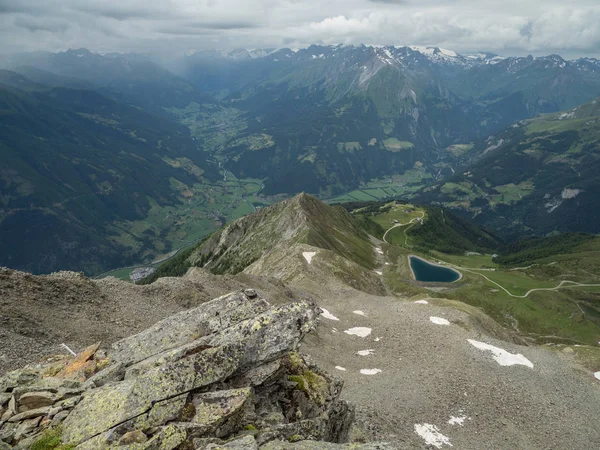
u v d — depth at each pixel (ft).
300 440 74.69
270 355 82.07
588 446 167.12
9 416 72.54
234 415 69.67
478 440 159.22
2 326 129.18
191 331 95.76
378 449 67.62
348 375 195.72
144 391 68.85
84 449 61.82
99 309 167.32
